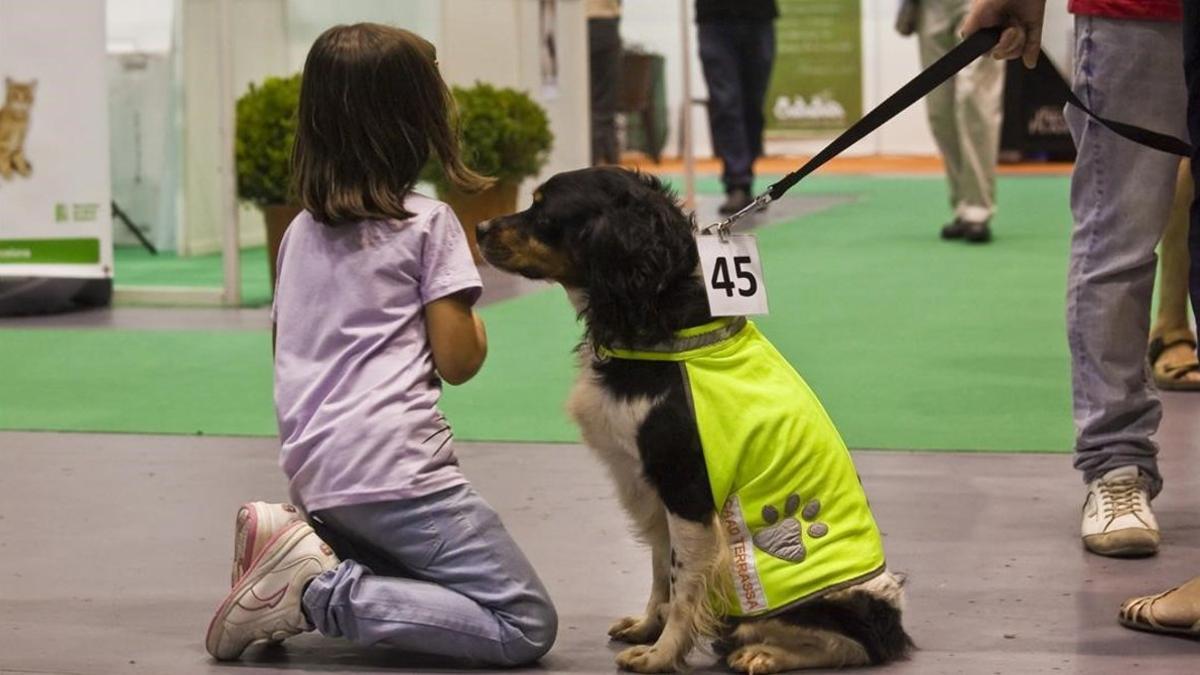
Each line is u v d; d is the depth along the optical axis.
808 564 5.04
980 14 6.00
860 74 31.56
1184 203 9.70
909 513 7.23
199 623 5.75
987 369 10.82
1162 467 8.00
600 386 5.10
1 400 10.15
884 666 5.17
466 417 9.43
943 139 18.09
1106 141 6.59
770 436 5.05
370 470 5.11
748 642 5.15
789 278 15.37
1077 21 6.64
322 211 5.20
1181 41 6.43
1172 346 9.99
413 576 5.29
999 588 6.09
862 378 10.55
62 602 6.01
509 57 17.97
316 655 5.41
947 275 15.39
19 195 13.61
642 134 30.41
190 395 10.27
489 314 13.48
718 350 5.09
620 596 6.04
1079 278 6.76
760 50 20.83
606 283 5.04
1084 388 6.79
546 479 7.90
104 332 12.84
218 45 13.99
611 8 22.91
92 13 13.76
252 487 7.85
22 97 13.57
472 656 5.21
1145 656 5.28
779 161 31.39
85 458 8.52
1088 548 6.60
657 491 5.08
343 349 5.20
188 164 18.27
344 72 5.11
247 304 14.34
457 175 5.36
